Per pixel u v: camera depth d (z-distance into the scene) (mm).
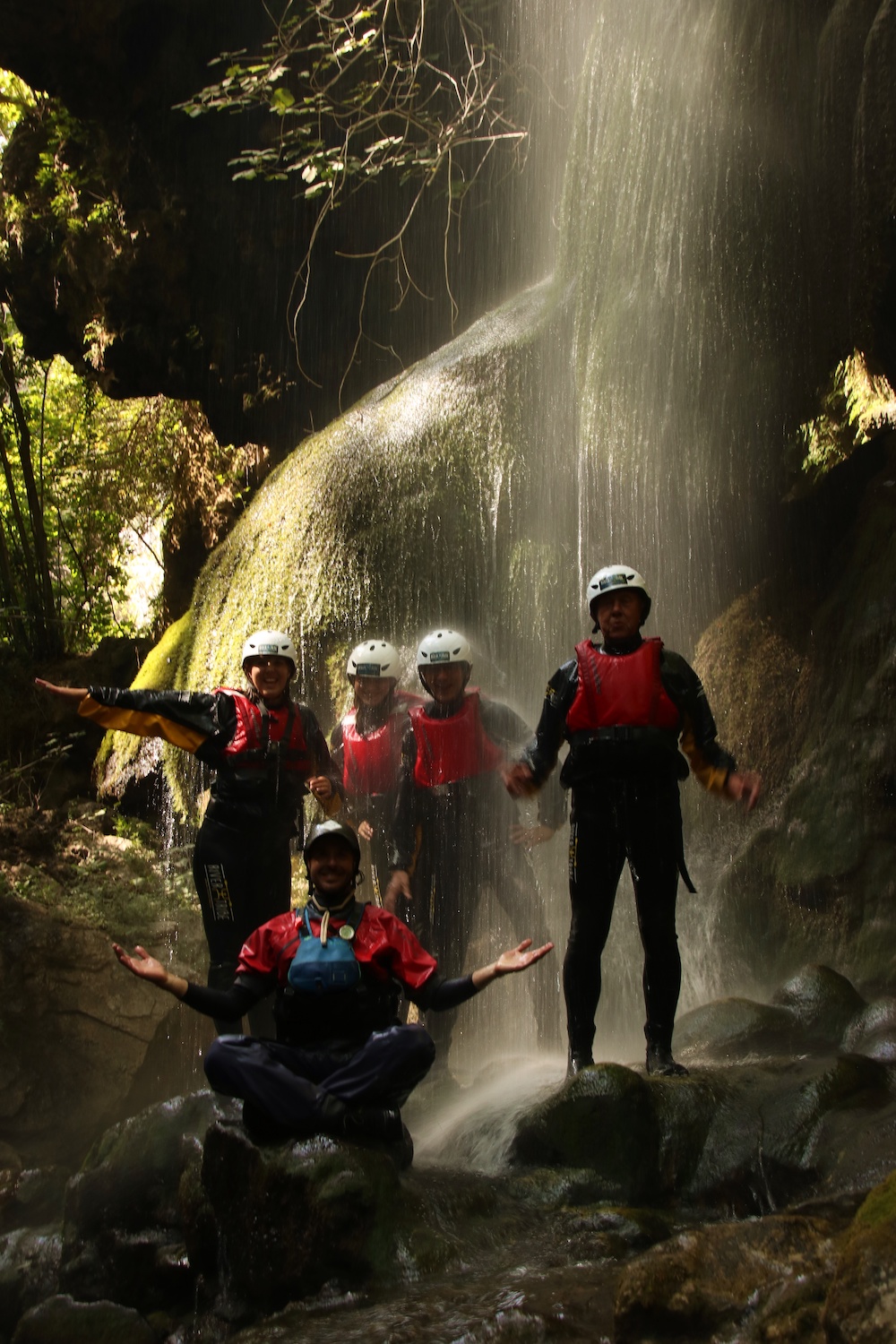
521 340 8734
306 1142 3385
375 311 12766
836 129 6637
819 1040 4742
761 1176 3701
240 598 9984
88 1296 4082
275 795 5090
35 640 15938
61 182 13281
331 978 3520
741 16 6879
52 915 8648
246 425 13984
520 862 5938
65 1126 7879
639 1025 6523
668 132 7391
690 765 4277
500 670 8086
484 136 11320
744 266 7094
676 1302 2564
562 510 8211
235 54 11141
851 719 6367
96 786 12602
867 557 6879
